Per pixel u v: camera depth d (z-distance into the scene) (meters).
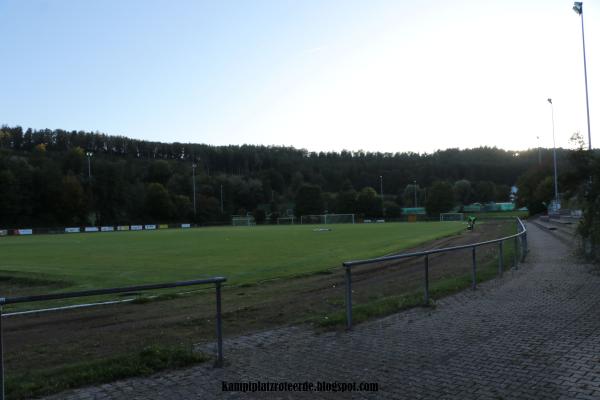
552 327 7.59
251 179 153.50
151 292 13.77
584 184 16.47
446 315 8.70
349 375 5.52
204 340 7.53
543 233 34.78
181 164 165.88
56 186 104.69
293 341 7.11
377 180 178.50
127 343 7.63
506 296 10.48
